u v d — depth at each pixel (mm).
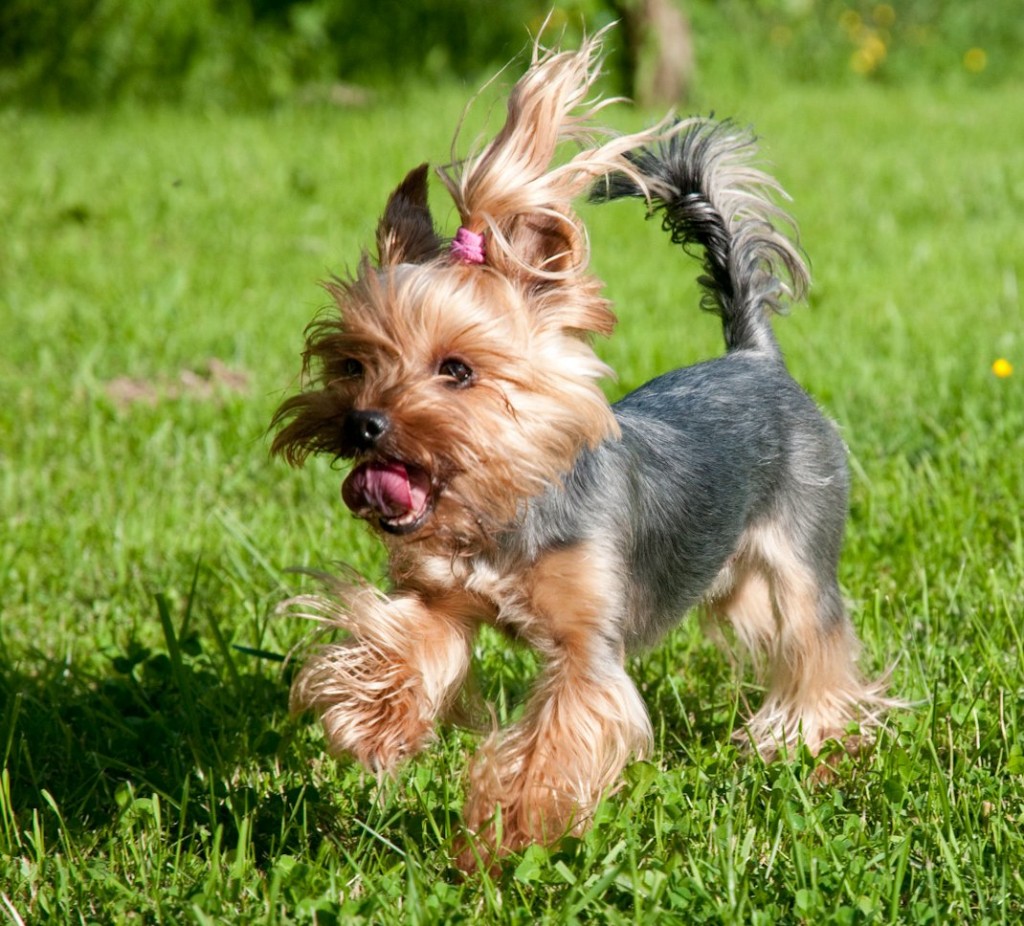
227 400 8094
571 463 3863
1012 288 9852
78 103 19234
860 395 7707
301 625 5383
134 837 4023
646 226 12719
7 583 5938
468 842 3748
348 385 3887
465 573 3965
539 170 3867
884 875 3600
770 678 4965
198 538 6324
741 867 3697
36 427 7734
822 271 10758
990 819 3885
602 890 3461
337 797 4258
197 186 13875
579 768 3830
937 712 4512
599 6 18672
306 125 17328
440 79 20547
